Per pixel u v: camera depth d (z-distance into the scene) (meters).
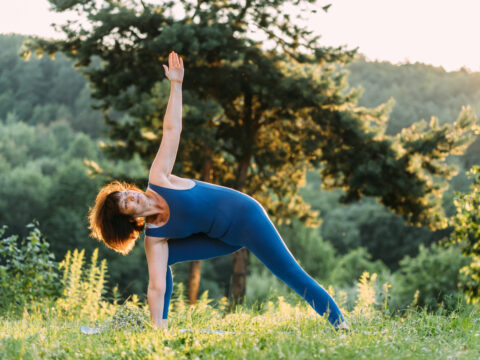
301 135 18.56
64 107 73.06
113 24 16.69
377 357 2.99
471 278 11.35
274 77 17.36
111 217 4.21
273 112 18.41
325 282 6.55
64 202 41.12
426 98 63.56
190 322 4.81
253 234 4.29
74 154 57.59
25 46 17.86
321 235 53.56
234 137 18.45
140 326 4.47
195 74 17.08
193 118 15.05
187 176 18.33
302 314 4.59
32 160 59.22
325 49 17.61
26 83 74.00
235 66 17.70
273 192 20.66
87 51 17.34
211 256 4.55
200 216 4.23
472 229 10.59
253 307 5.05
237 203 4.31
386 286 5.19
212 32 15.95
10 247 8.05
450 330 4.17
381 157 18.02
